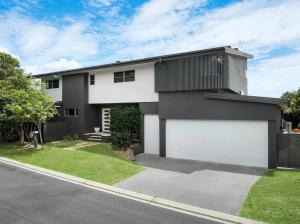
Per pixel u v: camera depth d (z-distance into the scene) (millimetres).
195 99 12836
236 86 15039
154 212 6074
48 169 9992
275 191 7234
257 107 10914
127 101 16656
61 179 8836
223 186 8031
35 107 13352
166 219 5684
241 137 11406
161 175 9383
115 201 6785
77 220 5578
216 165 11336
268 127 10719
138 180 8672
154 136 14641
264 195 6918
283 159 10625
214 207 6305
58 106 20406
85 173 9359
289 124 16609
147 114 14875
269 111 10641
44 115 13781
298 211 5797
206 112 12406
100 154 13383
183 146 13172
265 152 10812
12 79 15453
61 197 7027
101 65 16859
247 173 9781
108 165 10391
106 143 16953
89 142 17562
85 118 18719
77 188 7855
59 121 19891
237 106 11438
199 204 6523
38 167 10344
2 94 14031
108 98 17766
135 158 13125
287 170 10141
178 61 13523
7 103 14219
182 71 13375
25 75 16734
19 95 13344
